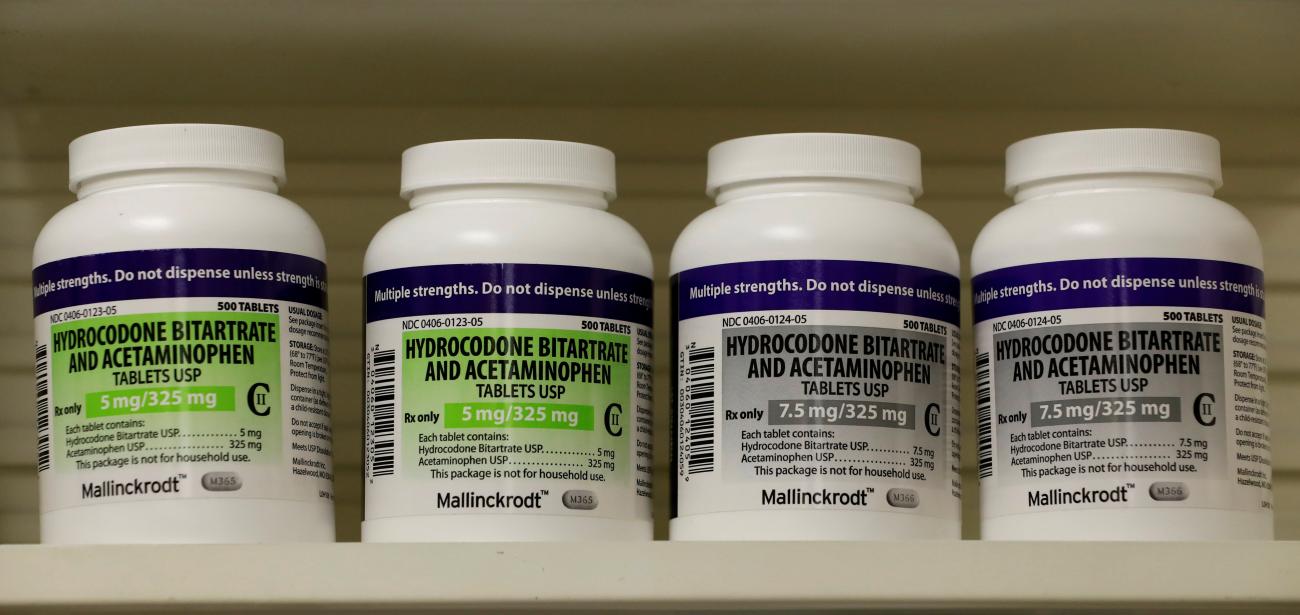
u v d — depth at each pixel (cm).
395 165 100
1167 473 75
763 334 76
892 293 77
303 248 79
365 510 79
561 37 89
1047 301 77
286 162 100
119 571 71
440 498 75
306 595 70
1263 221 101
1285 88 99
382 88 98
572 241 78
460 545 71
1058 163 80
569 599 70
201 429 75
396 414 77
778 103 101
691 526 77
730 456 76
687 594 71
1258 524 77
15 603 70
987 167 102
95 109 100
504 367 76
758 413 76
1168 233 77
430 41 89
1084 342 76
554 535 75
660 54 92
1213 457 76
